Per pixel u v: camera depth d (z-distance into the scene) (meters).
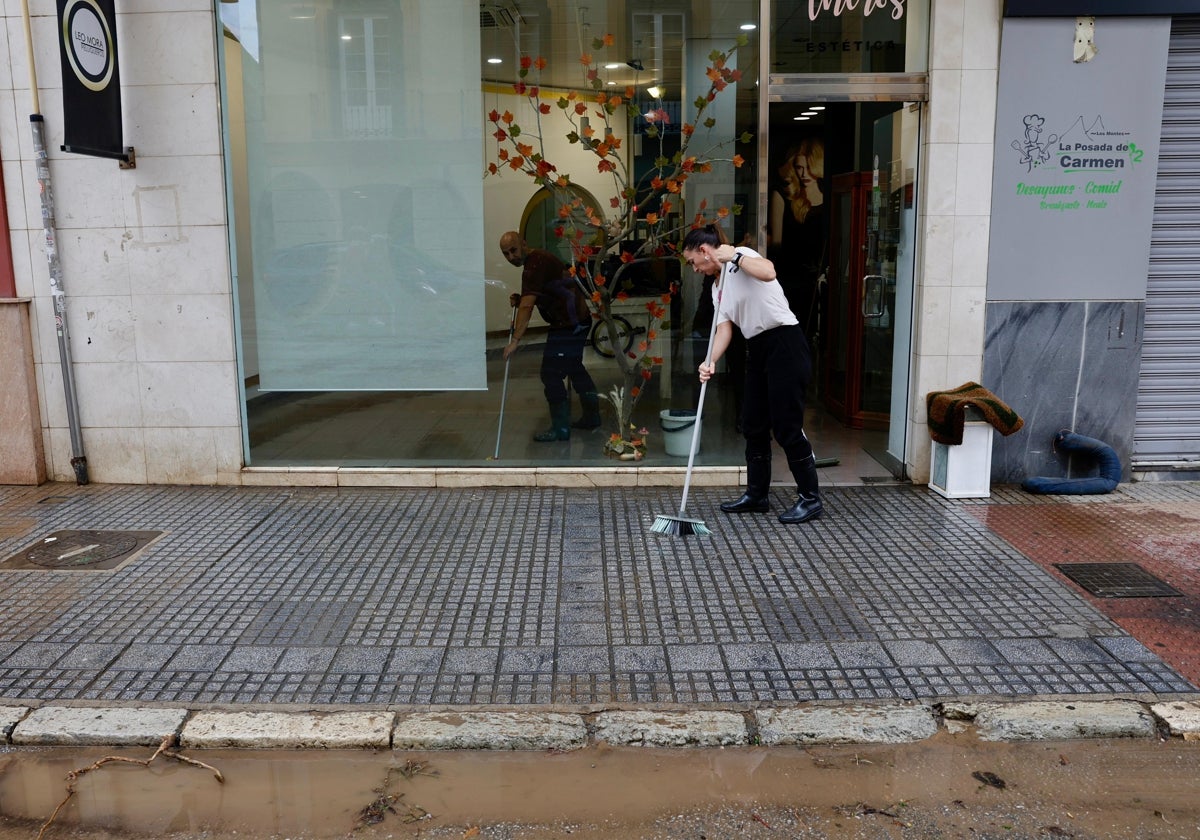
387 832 3.21
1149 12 6.17
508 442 6.93
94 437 6.81
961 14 6.21
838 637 4.39
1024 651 4.25
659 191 6.68
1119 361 6.62
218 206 6.49
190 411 6.75
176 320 6.64
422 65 6.56
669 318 6.82
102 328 6.66
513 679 4.05
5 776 3.55
